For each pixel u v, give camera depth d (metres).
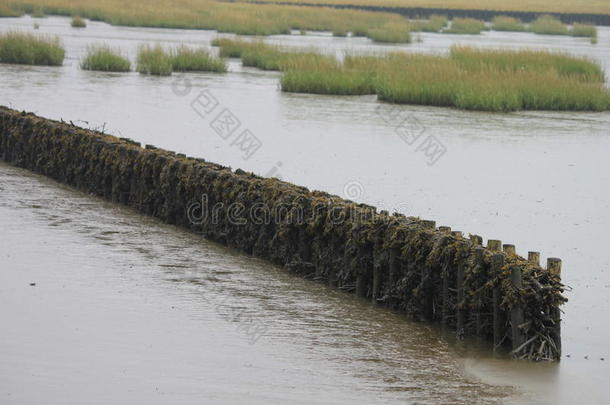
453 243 38.88
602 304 44.06
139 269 46.38
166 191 56.50
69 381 32.19
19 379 32.12
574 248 54.31
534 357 35.94
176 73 144.00
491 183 73.25
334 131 95.62
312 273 46.56
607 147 93.12
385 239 41.88
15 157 72.50
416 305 40.31
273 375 33.53
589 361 36.44
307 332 38.41
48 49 143.88
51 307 39.91
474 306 37.47
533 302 35.81
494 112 118.19
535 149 90.50
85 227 54.47
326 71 132.25
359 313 41.19
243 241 50.84
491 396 32.31
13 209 57.84
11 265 45.72
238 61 169.12
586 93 125.06
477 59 145.62
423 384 33.22
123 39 191.38
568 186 73.19
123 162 60.47
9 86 114.94
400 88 122.44
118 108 102.94
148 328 37.97
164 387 32.03
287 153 81.75
